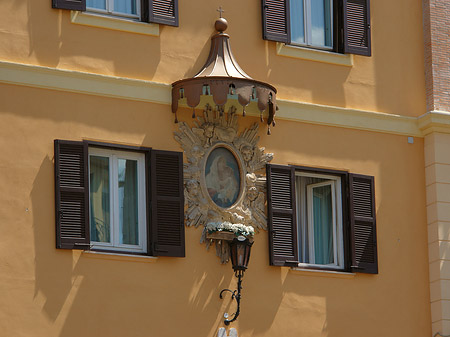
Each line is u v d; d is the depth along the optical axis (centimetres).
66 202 2830
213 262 2988
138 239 2944
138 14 3044
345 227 3203
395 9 3384
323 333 3103
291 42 3231
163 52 3031
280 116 3142
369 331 3169
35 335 2744
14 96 2823
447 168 3325
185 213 2977
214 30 3105
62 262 2803
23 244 2770
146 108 2978
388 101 3322
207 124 3042
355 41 3294
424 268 3284
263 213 3080
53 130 2853
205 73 3002
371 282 3200
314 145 3186
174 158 2980
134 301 2869
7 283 2738
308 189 3212
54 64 2891
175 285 2928
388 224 3256
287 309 3066
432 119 3303
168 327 2900
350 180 3209
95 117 2911
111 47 2967
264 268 3055
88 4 2988
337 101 3244
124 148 2936
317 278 3125
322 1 3309
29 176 2808
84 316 2805
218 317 2969
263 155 3105
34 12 2886
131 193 2961
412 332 3231
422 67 3391
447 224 3294
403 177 3303
